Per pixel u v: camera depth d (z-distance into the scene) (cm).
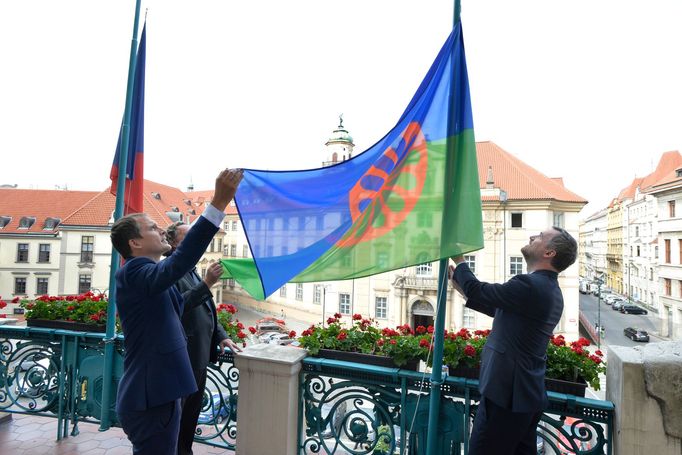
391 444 269
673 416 206
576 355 251
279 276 261
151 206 3966
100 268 3550
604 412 231
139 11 353
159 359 196
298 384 292
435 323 245
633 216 5584
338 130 4144
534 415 215
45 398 350
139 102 387
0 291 3625
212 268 266
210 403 318
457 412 253
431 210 243
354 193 262
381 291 2989
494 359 204
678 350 230
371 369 270
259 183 275
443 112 252
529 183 2759
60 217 3816
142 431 193
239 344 329
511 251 2641
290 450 282
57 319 362
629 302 5250
